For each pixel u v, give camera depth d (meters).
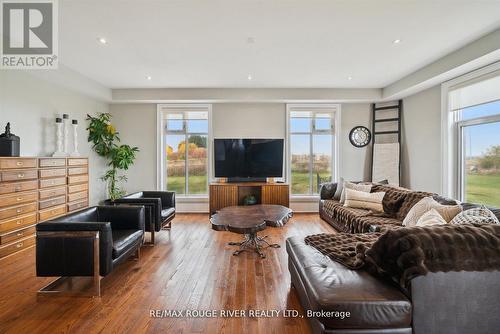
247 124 5.66
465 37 3.09
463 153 3.86
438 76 3.81
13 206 3.13
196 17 2.63
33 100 3.79
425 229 1.50
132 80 4.75
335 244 2.26
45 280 2.56
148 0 2.35
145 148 5.69
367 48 3.39
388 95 5.11
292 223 4.82
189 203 5.68
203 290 2.37
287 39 3.12
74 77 4.24
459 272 1.38
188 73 4.37
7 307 2.09
